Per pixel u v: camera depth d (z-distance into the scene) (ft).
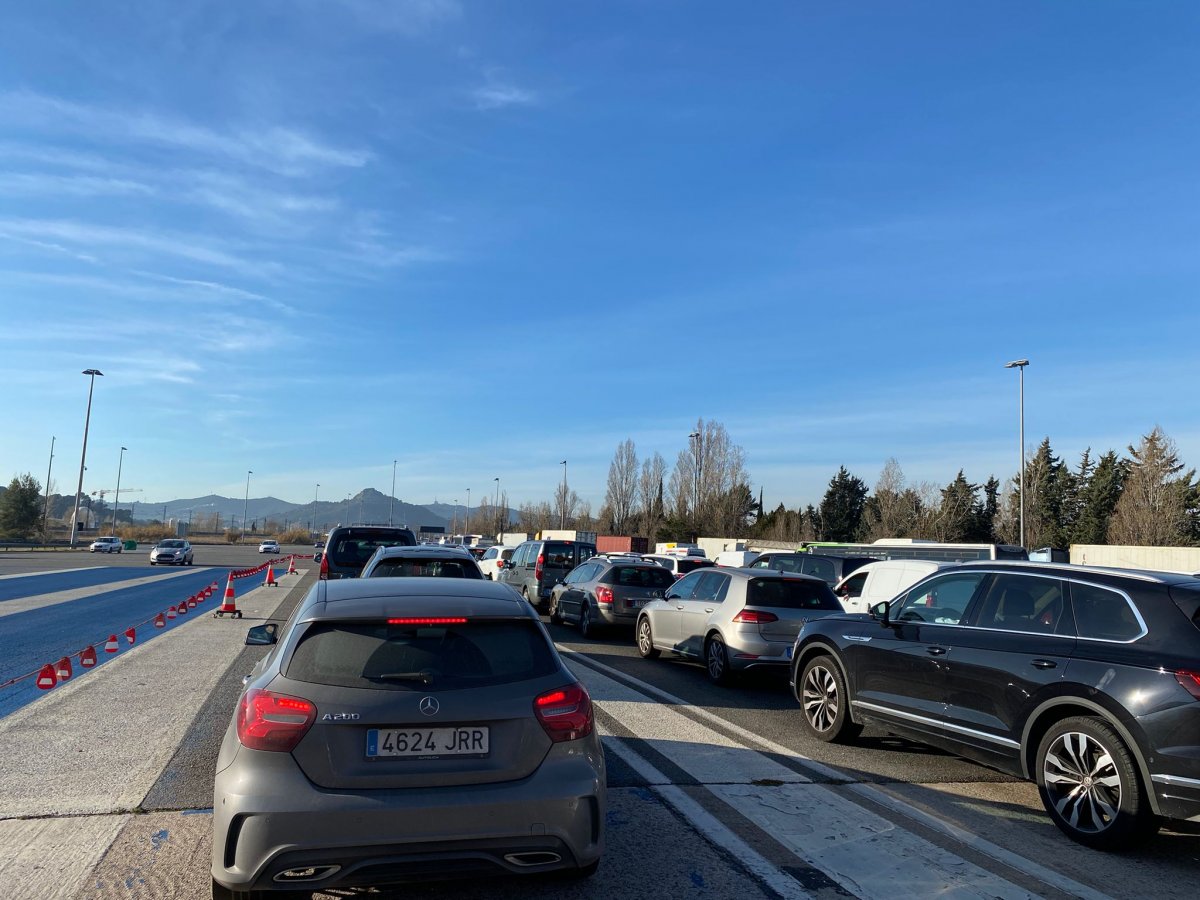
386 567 30.94
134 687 29.37
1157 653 16.12
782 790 19.47
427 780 11.59
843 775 21.09
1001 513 223.71
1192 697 15.20
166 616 51.55
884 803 18.83
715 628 34.60
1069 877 14.97
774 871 14.66
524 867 11.89
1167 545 142.41
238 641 41.24
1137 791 15.70
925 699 21.12
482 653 12.88
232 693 28.48
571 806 12.03
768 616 33.17
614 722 26.20
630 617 48.14
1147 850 16.44
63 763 20.08
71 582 82.84
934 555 73.97
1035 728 18.06
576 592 52.47
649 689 32.73
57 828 15.80
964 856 15.75
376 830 11.19
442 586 15.05
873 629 23.48
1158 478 149.28
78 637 42.34
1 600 61.11
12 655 36.52
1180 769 15.14
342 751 11.53
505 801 11.67
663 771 20.68
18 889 13.12
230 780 11.45
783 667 32.81
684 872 14.51
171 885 13.39
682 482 207.41
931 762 22.91
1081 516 206.90
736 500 199.00
